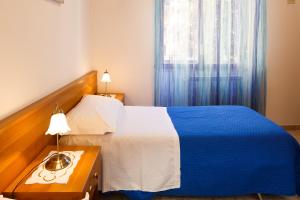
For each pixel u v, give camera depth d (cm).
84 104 257
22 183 149
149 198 220
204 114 296
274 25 407
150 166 220
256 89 408
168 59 395
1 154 136
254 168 225
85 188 150
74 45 297
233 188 227
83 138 220
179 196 241
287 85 425
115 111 269
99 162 200
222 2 384
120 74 405
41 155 185
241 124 256
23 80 173
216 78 400
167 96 404
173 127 249
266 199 241
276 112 431
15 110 163
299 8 405
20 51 168
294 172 229
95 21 391
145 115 293
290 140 231
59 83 246
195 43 391
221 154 225
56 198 142
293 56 418
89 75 343
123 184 219
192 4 382
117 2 389
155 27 386
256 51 397
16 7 161
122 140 221
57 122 165
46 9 212
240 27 391
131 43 398
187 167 223
